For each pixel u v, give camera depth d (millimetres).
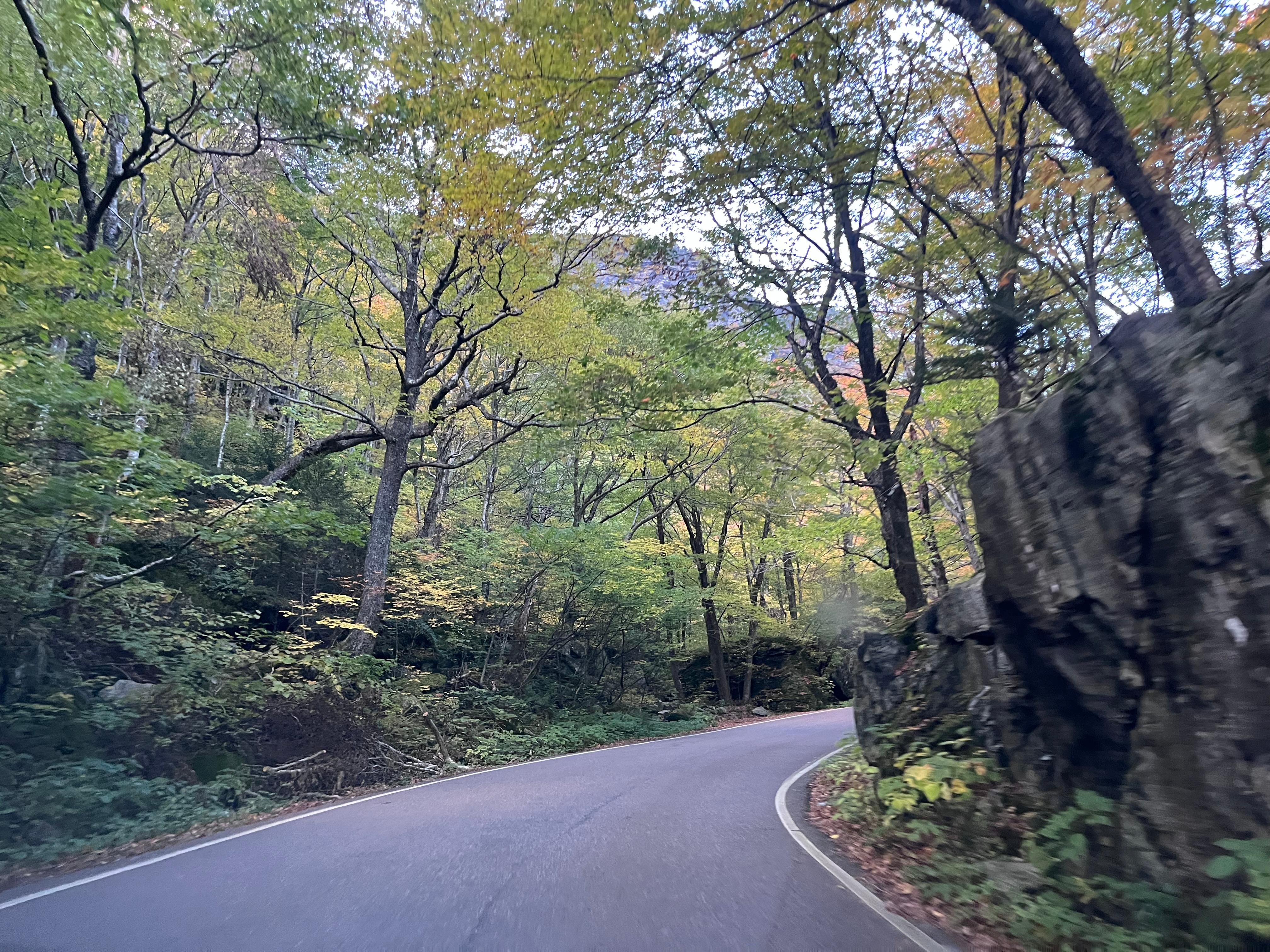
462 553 21172
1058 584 5566
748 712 30078
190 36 10234
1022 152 8961
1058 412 5742
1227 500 4293
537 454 23891
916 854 6613
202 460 19562
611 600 23469
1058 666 5695
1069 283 8781
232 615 15781
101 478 10078
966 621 7754
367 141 11328
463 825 8242
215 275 16750
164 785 9758
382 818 8875
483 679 21453
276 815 9664
